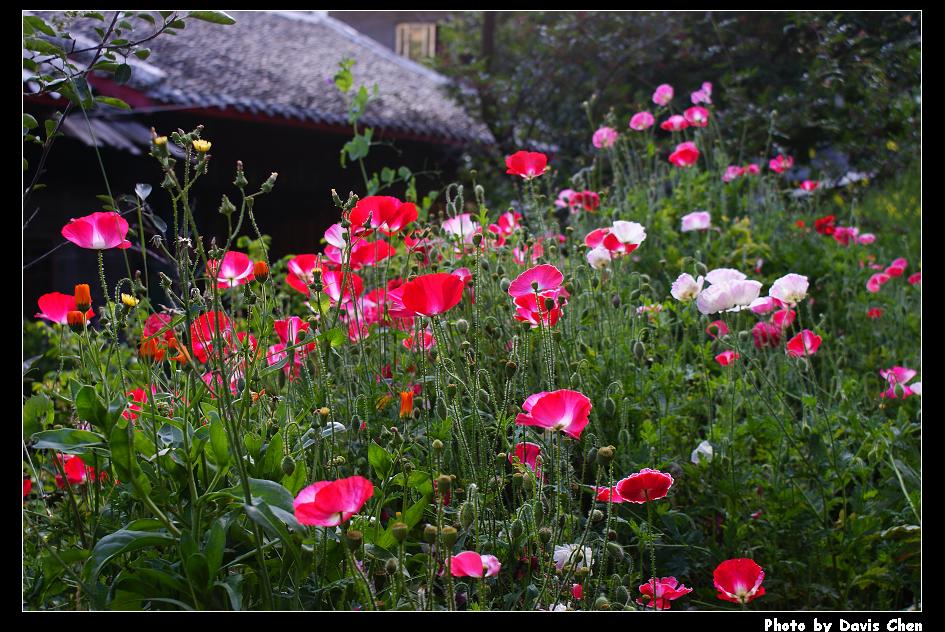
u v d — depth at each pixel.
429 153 10.26
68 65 2.15
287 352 1.82
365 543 1.46
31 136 2.15
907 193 7.82
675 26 9.70
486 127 10.95
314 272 1.79
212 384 1.74
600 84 9.70
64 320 1.90
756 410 2.58
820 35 9.41
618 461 2.07
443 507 1.65
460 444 1.73
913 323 3.79
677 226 4.45
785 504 2.15
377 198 2.01
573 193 3.88
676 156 4.15
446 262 2.73
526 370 2.16
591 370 2.40
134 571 1.47
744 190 5.33
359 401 2.00
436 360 2.00
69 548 1.52
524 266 2.71
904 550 2.04
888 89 9.11
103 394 1.62
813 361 3.50
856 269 4.26
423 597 1.40
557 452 1.73
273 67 10.56
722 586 1.68
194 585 1.33
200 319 1.74
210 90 7.94
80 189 6.73
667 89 4.70
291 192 8.83
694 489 2.32
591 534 1.76
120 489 1.51
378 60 14.22
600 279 2.62
